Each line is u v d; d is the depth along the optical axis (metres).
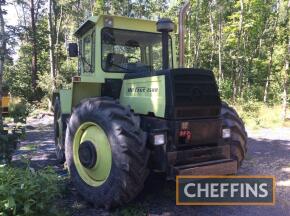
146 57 5.34
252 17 21.22
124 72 5.13
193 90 4.18
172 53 5.53
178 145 4.10
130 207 4.25
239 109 14.19
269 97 21.44
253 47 22.59
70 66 21.64
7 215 3.15
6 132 5.18
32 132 10.15
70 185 5.07
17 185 3.31
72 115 4.74
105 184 4.18
